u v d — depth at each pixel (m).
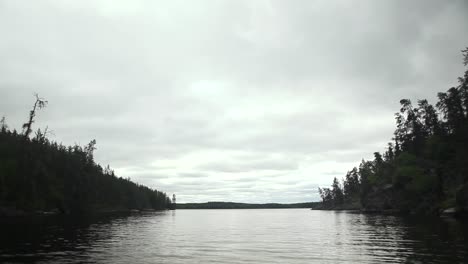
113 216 95.88
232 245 29.64
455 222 48.72
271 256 23.22
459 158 74.25
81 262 20.14
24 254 22.72
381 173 128.00
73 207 108.00
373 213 110.69
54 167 109.44
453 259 20.28
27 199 86.56
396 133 114.31
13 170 84.56
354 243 29.98
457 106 83.31
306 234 41.53
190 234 41.75
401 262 19.97
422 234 34.41
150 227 53.59
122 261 20.70
